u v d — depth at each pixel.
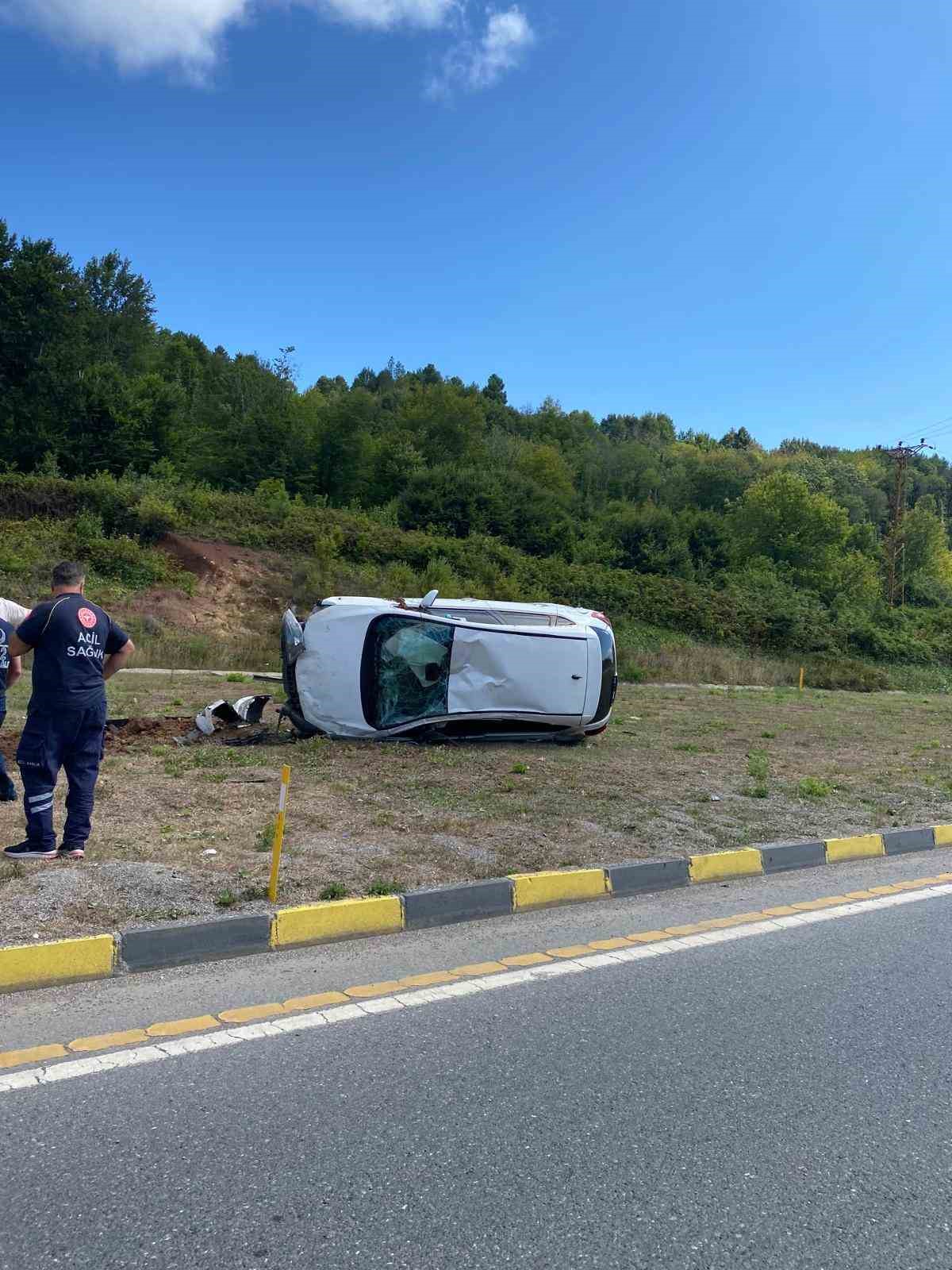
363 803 7.89
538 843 6.91
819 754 12.63
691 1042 4.11
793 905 6.25
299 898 5.37
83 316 40.91
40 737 5.64
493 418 88.12
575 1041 4.05
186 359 60.16
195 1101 3.40
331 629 10.81
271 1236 2.69
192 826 6.82
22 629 5.62
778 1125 3.45
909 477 110.00
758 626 36.88
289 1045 3.88
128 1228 2.69
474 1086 3.61
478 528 42.81
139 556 26.16
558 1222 2.81
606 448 81.88
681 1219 2.86
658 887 6.51
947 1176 3.18
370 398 49.16
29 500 27.73
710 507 74.38
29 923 4.67
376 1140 3.21
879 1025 4.39
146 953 4.63
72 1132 3.17
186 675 18.34
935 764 12.30
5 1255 2.56
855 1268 2.69
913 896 6.55
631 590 37.16
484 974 4.76
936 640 41.84
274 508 33.72
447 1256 2.64
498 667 11.05
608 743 12.23
